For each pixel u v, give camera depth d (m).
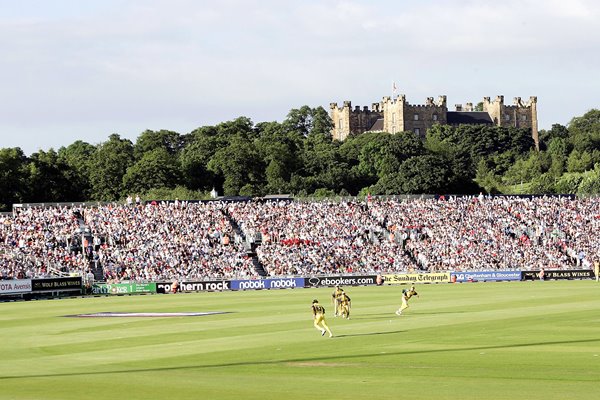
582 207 150.25
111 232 129.62
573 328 56.41
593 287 105.25
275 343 52.25
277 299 95.19
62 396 35.09
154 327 64.56
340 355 46.00
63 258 120.31
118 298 103.62
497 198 152.50
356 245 135.50
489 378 36.97
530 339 50.62
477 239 139.62
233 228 136.75
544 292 96.44
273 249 131.00
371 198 150.38
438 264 132.50
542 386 34.59
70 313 80.50
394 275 124.81
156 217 134.75
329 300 91.56
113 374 41.41
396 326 60.66
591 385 34.59
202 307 84.38
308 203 146.25
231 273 123.44
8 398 34.91
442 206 148.38
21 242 123.25
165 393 35.22
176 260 124.50
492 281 125.81
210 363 44.44
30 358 48.97
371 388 35.25
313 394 34.06
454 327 58.81
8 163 189.88
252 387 36.22
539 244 139.75
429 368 40.44
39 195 193.25
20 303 97.81
